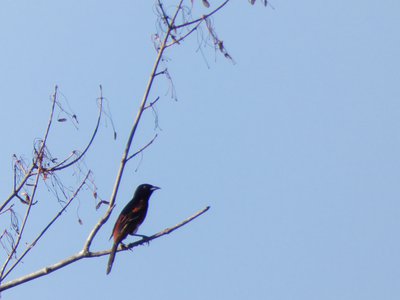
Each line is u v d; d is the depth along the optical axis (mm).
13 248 12289
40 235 12555
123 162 12531
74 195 12914
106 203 12898
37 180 12750
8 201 12531
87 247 12523
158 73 12750
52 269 12352
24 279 12289
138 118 12570
